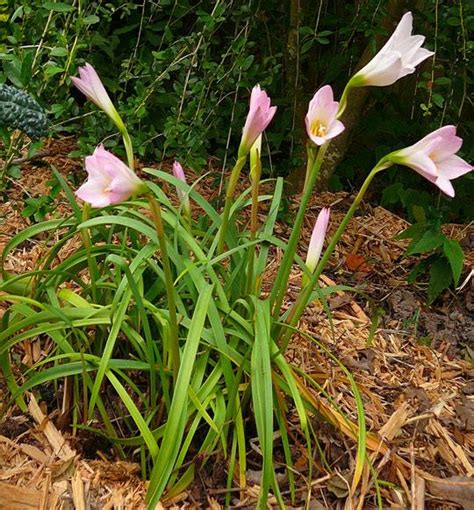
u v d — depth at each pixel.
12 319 0.74
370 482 0.67
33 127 0.74
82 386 0.71
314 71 1.38
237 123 1.24
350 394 0.81
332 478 0.67
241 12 1.19
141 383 0.73
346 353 0.91
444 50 1.20
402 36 0.57
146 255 0.65
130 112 1.11
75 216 0.71
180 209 0.69
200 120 1.14
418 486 0.69
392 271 1.14
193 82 1.14
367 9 1.23
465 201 1.28
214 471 0.66
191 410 0.62
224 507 0.64
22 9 1.01
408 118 1.35
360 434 0.60
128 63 1.18
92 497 0.64
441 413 0.82
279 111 1.34
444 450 0.75
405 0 1.23
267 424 0.57
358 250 1.18
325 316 0.98
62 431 0.70
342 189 1.35
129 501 0.64
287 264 0.65
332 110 0.56
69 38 1.05
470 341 0.99
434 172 0.53
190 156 1.13
